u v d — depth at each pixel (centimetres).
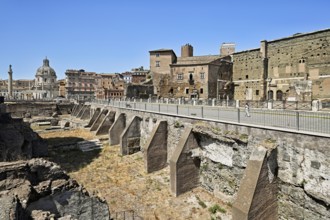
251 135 1383
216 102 2892
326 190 1043
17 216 696
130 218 1467
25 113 6003
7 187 892
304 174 1127
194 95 5781
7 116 2355
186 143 1781
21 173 932
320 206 1076
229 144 1555
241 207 1159
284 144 1212
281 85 4875
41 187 964
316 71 4272
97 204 1110
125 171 2252
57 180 1023
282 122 1373
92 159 2633
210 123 1695
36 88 13000
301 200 1155
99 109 4656
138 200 1702
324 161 1046
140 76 8038
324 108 2022
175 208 1592
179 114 2114
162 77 6162
